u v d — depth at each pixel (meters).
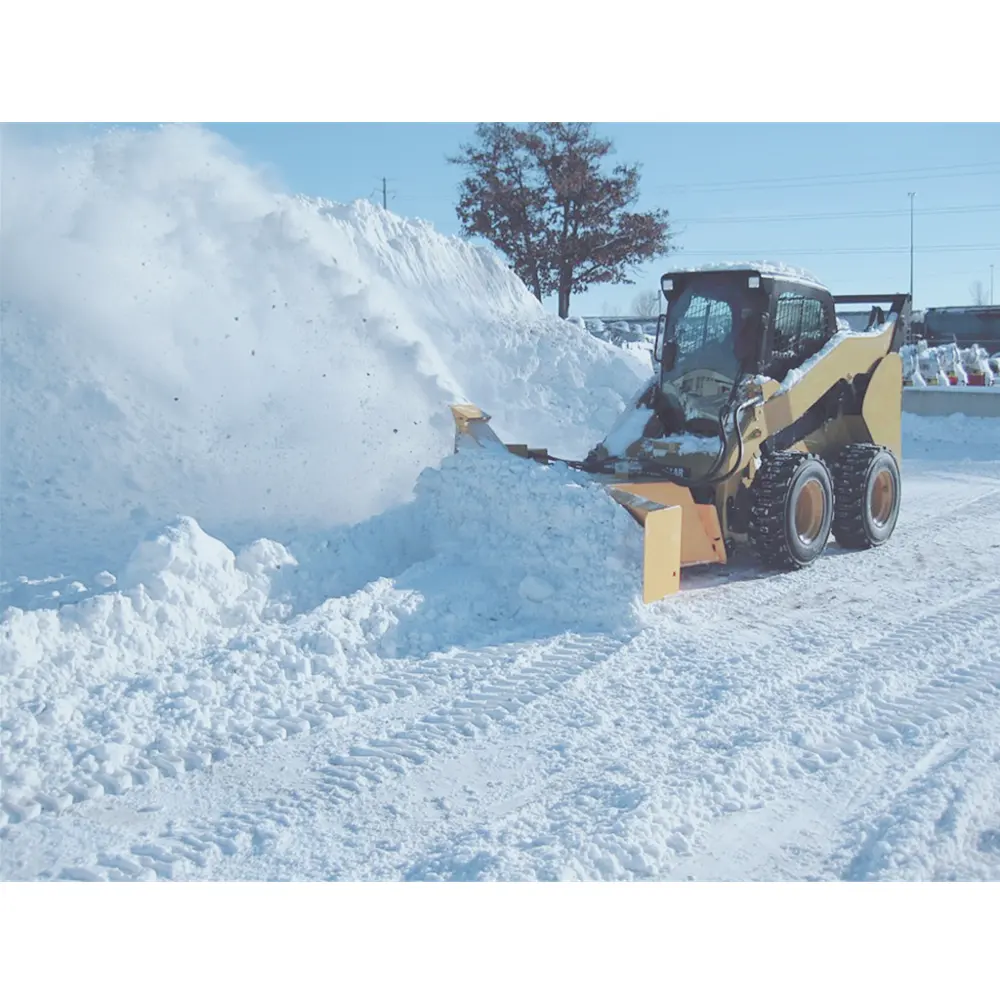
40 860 3.84
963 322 28.80
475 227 24.95
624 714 5.22
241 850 3.94
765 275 7.96
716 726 5.07
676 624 6.68
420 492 7.70
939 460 15.17
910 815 4.19
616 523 6.76
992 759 4.73
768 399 7.98
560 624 6.60
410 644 6.07
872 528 9.08
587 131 24.53
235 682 5.32
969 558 8.80
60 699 4.87
